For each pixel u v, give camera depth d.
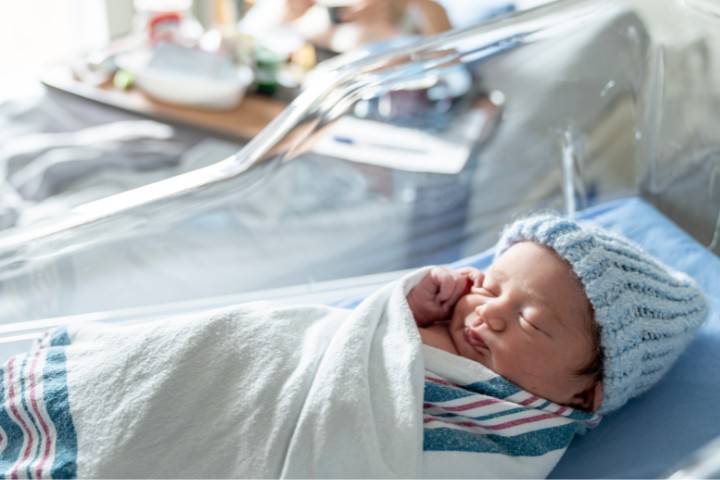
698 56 1.30
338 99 1.30
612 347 0.98
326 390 0.91
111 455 0.88
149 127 2.09
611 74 1.44
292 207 1.86
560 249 1.01
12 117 2.05
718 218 1.33
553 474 1.02
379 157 1.78
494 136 1.67
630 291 1.00
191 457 0.89
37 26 2.48
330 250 1.76
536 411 0.98
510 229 1.08
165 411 0.91
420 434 0.91
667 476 0.87
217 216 1.81
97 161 1.92
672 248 1.31
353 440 0.88
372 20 2.21
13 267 1.15
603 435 1.06
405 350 0.96
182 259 1.69
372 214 1.82
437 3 2.13
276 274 1.72
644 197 1.45
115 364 0.95
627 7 1.38
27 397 0.94
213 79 2.02
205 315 0.99
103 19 2.54
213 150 2.04
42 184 1.84
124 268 1.59
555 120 1.54
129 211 1.18
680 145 1.37
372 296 1.04
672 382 1.11
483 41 1.42
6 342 1.09
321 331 1.00
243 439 0.89
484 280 1.07
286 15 2.32
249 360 0.95
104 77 2.07
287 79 2.10
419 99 1.80
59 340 1.03
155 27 2.17
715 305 1.21
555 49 1.49
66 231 1.16
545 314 1.00
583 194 1.51
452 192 1.70
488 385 1.00
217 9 2.46
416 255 1.69
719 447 0.88
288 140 1.27
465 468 0.95
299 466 0.87
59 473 0.88
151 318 1.25
